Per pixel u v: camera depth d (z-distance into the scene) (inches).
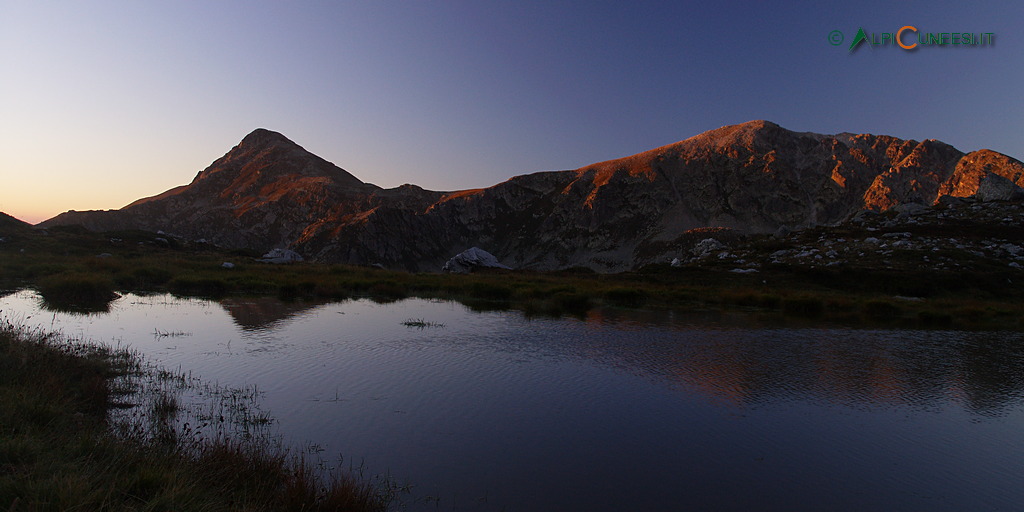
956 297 1845.5
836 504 301.1
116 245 2444.6
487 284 1545.3
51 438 264.7
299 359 609.9
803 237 3292.3
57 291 1038.4
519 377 562.9
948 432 427.8
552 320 1030.4
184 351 627.5
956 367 678.5
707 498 302.7
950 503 306.7
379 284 1569.9
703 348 761.6
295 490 255.6
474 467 334.3
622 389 526.9
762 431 418.3
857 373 626.5
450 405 459.8
